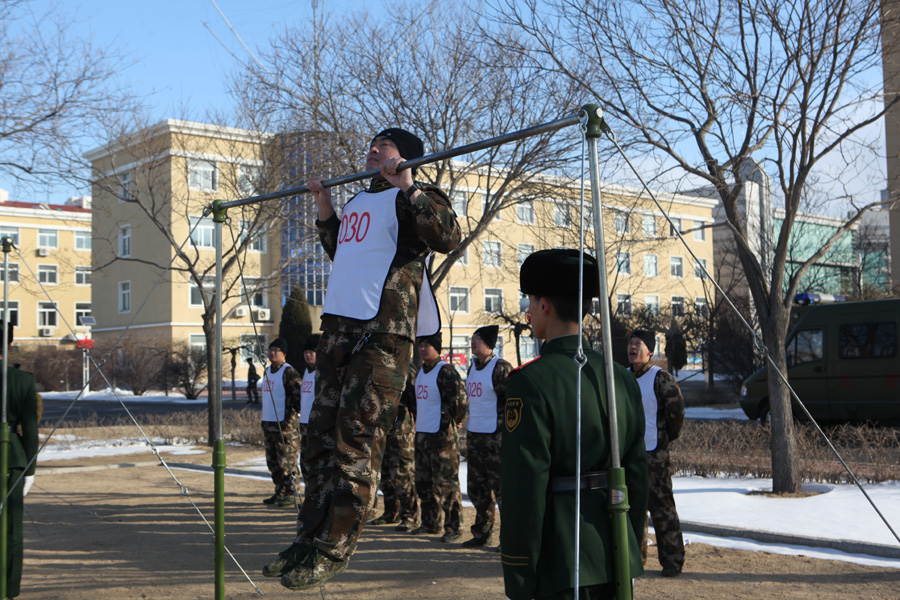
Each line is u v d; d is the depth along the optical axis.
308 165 15.75
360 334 3.64
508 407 2.56
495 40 12.18
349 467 3.52
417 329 3.86
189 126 17.56
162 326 41.72
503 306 38.34
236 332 41.94
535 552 2.43
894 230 25.33
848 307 16.53
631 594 2.51
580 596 2.45
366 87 14.64
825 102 9.77
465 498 10.50
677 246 33.66
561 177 14.48
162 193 19.25
